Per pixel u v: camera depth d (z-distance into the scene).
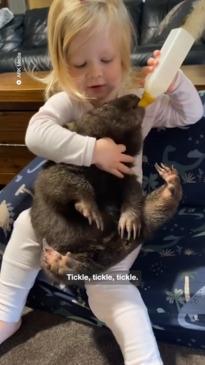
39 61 2.20
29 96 1.27
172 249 0.92
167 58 0.77
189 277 0.84
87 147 0.77
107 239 0.79
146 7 3.13
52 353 0.88
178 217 1.03
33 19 3.40
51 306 0.98
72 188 0.77
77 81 0.85
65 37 0.81
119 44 0.84
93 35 0.80
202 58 1.93
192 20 0.79
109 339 0.91
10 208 1.02
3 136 1.39
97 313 0.81
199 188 1.06
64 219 0.78
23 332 0.94
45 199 0.79
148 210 0.81
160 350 0.86
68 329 0.95
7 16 3.48
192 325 0.80
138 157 0.90
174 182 0.82
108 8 0.83
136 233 0.79
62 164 0.80
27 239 0.88
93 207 0.77
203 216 1.03
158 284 0.84
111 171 0.78
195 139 1.03
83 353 0.88
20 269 0.89
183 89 0.88
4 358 0.88
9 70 2.54
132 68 0.92
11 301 0.90
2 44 3.40
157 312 0.81
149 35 3.02
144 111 0.80
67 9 0.81
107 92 0.86
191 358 0.84
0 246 1.02
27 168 1.07
